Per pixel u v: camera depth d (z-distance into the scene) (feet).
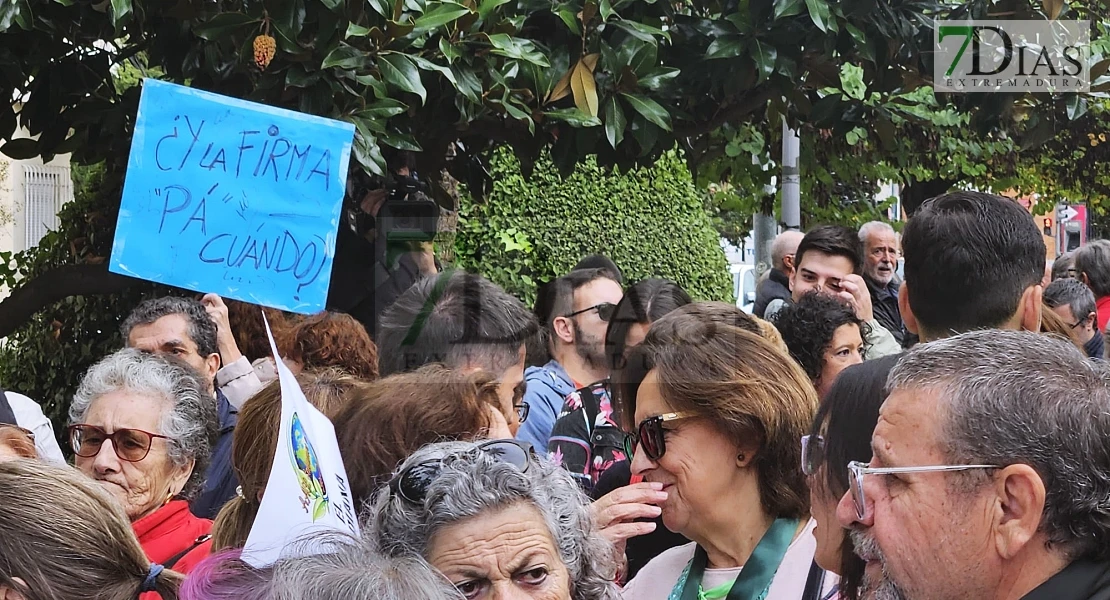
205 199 8.74
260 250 8.81
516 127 12.75
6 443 8.44
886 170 25.91
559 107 12.60
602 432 10.18
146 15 11.41
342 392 8.21
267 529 6.09
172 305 11.12
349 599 5.16
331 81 10.81
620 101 12.30
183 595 5.78
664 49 13.12
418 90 10.76
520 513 6.14
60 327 17.11
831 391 6.83
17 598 5.85
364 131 10.62
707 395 7.67
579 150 12.74
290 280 8.85
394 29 10.79
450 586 5.41
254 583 5.63
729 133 16.51
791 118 15.28
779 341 9.25
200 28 10.63
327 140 8.91
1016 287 8.52
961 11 13.43
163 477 8.71
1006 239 8.50
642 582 8.48
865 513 5.65
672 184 23.67
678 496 7.88
